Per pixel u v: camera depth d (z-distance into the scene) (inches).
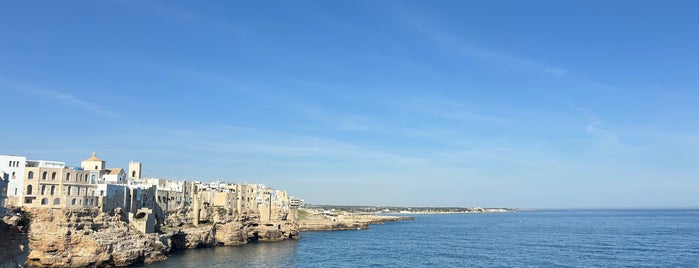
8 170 4650.6
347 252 6574.8
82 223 4557.1
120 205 5374.0
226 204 7726.4
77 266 4338.1
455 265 5462.6
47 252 4286.4
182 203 6894.7
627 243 7849.4
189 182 7126.0
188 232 6309.1
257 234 7834.6
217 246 6756.9
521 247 7421.3
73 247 4372.5
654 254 6314.0
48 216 4399.6
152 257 5002.5
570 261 5748.0
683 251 6604.3
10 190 4635.8
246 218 7726.4
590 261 5728.3
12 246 2333.9
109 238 4594.0
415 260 5866.1
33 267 4244.6
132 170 7583.7
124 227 4958.2
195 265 4889.3
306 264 5300.2
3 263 2247.8
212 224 7037.4
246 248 6599.4
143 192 5925.2
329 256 6077.8
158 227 5989.2
